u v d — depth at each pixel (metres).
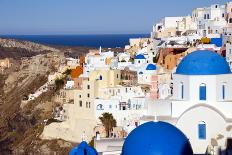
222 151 62.03
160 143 48.69
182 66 68.25
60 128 127.06
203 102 65.62
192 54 68.69
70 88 146.75
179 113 66.31
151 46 172.50
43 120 144.38
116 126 115.62
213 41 151.62
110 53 171.00
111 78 128.25
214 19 178.12
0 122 168.75
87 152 54.16
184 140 49.81
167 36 181.75
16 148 138.50
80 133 122.62
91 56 165.12
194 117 63.19
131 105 116.50
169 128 50.78
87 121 121.00
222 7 184.00
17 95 194.50
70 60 197.62
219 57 67.81
